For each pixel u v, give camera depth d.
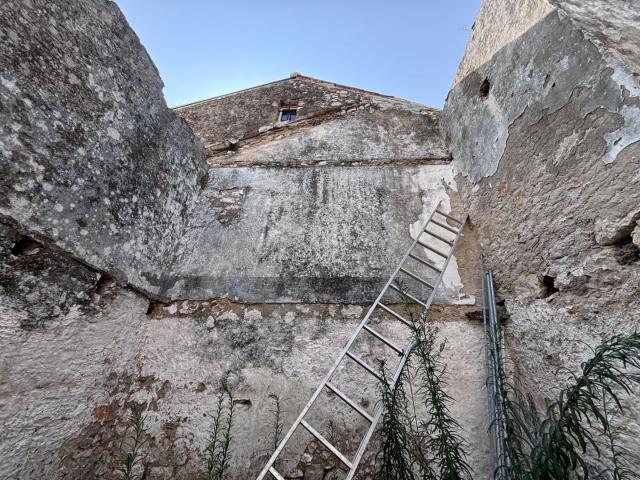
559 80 1.80
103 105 2.08
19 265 1.57
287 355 2.18
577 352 1.56
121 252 2.13
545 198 1.85
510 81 2.27
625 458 1.30
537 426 1.74
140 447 2.01
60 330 1.74
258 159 3.34
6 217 1.50
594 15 1.88
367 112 3.75
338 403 2.03
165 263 2.54
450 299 2.29
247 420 2.03
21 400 1.55
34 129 1.65
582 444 1.09
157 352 2.27
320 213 2.81
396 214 2.77
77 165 1.86
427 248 2.54
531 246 1.94
